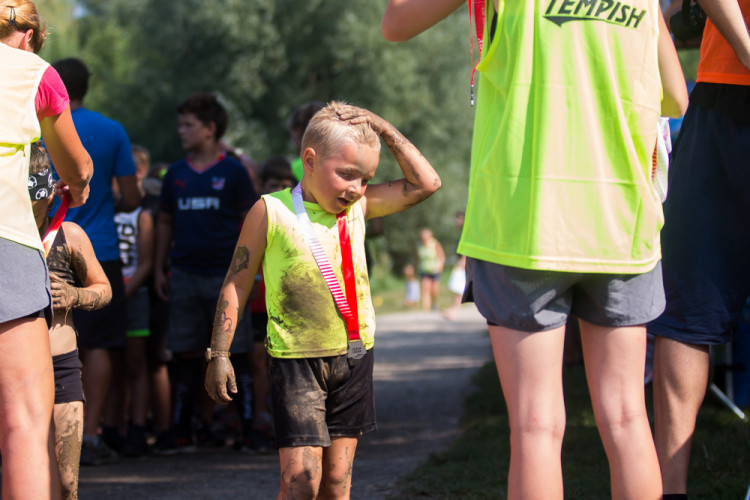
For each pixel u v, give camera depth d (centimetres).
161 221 751
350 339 369
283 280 366
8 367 339
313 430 360
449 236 4003
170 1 3659
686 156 421
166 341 781
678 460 402
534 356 317
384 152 3459
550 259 309
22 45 376
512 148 315
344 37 3459
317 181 364
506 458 582
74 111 697
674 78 336
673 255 413
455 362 1301
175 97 3669
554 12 313
